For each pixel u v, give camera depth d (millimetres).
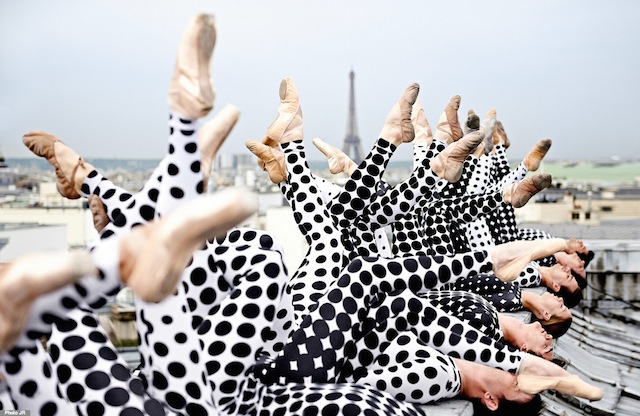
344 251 3184
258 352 2002
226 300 2012
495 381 2609
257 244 2254
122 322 4188
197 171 1693
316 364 2236
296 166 3244
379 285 2471
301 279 3016
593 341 6000
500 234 5344
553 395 4230
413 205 3336
